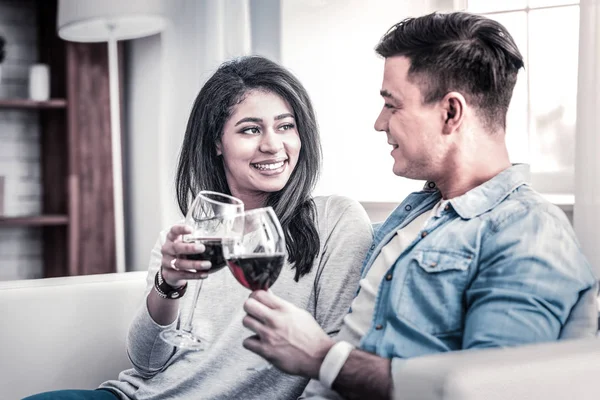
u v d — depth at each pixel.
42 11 4.26
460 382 0.88
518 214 1.22
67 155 4.00
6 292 1.64
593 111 1.76
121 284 1.76
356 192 2.72
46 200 4.23
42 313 1.66
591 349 1.00
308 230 1.55
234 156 1.62
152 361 1.55
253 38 2.99
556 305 1.13
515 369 0.92
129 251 4.05
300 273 1.53
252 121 1.60
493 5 2.46
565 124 2.32
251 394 1.48
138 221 3.99
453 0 2.51
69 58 3.97
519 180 1.29
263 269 1.17
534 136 2.38
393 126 1.35
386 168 2.67
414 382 0.93
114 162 3.75
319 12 2.77
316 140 1.64
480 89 1.30
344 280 1.50
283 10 2.83
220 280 1.57
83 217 4.01
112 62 3.71
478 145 1.32
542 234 1.18
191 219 1.34
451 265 1.23
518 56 1.33
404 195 2.62
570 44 2.30
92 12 3.31
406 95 1.33
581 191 1.78
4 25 4.25
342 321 1.46
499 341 1.08
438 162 1.33
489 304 1.13
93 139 4.03
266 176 1.60
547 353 0.97
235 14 3.04
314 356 1.11
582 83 1.78
